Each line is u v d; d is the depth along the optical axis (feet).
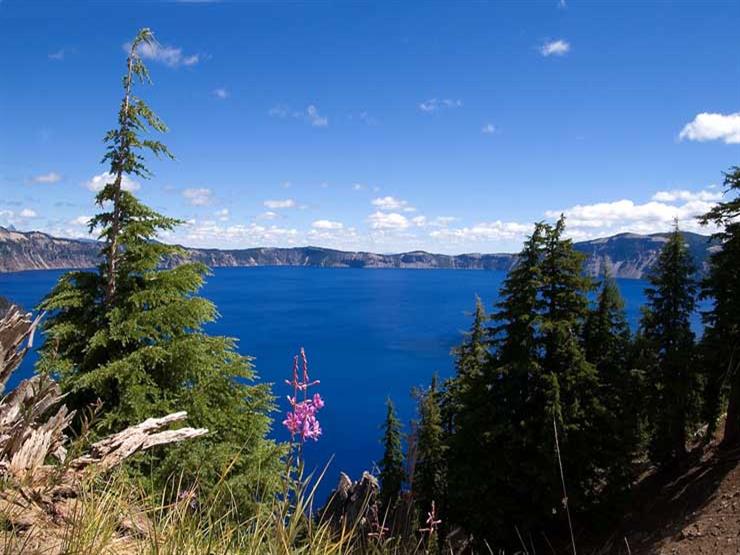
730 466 71.15
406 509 13.33
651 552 59.11
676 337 77.97
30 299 474.49
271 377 290.15
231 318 595.47
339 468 157.07
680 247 80.02
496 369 69.05
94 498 9.39
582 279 71.31
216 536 9.07
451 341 437.58
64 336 38.47
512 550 64.75
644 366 76.59
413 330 506.48
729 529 55.31
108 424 34.65
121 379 36.27
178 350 39.50
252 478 25.90
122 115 41.06
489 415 69.46
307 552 8.68
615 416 67.05
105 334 38.81
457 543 70.95
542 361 70.23
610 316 78.38
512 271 73.72
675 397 78.69
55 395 12.17
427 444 71.67
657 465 82.48
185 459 22.30
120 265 41.63
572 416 64.13
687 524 61.21
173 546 8.31
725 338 75.25
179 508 9.35
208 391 40.47
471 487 65.98
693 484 72.13
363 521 10.18
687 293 78.74
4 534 7.98
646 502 73.72
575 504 61.82
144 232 41.93
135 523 9.09
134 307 40.63
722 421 94.43
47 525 8.62
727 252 75.51
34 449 10.93
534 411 68.44
